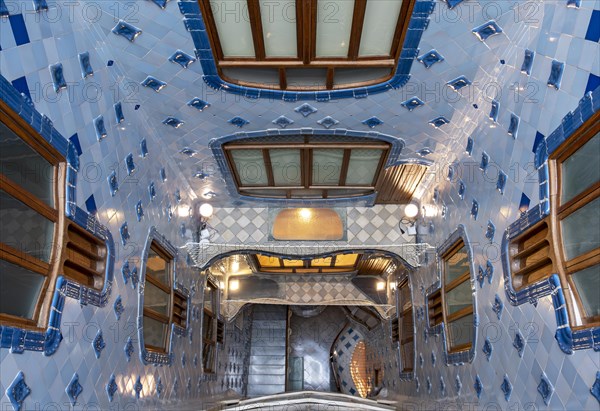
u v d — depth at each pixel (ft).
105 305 13.46
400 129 18.62
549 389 11.57
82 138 12.47
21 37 9.87
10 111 9.28
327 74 15.23
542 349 11.89
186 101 16.75
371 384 48.91
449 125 18.02
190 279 24.94
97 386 12.76
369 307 40.55
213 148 20.10
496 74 14.56
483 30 13.10
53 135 10.77
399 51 13.96
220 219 26.94
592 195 10.06
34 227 10.19
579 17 10.66
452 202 19.99
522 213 13.26
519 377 13.20
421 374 25.88
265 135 19.20
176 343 21.61
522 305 13.01
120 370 14.52
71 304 11.40
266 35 13.58
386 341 38.24
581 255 10.46
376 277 37.42
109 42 13.75
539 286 11.94
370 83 15.80
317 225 26.96
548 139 11.78
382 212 27.04
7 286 9.20
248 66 14.76
